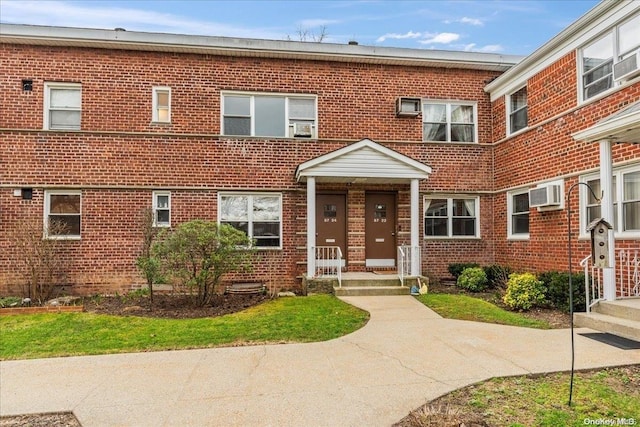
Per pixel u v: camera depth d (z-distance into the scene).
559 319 7.47
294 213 11.71
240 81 11.63
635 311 6.23
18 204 10.54
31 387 4.57
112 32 10.80
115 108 11.04
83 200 10.80
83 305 9.08
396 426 3.55
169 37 11.09
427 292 10.53
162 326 7.23
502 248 12.12
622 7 7.92
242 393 4.33
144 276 10.07
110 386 4.58
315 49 11.77
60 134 10.74
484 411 3.78
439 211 12.55
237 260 9.44
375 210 12.38
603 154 6.75
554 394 4.15
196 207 11.29
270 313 8.20
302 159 11.80
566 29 9.21
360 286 10.55
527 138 10.98
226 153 11.47
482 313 8.07
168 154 11.22
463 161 12.52
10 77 10.62
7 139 10.55
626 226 8.01
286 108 11.91
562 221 9.62
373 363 5.24
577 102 9.18
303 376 4.81
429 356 5.48
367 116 12.18
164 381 4.71
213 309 8.73
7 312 8.23
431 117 12.62
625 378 4.55
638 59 7.31
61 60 10.84
